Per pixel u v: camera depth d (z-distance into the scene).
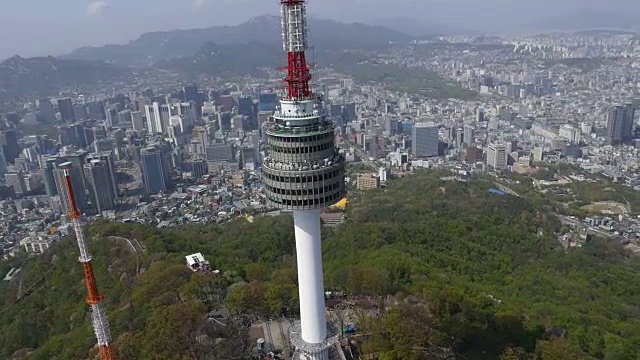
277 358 186.25
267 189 159.38
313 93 157.88
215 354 181.38
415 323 187.25
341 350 183.38
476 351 191.62
